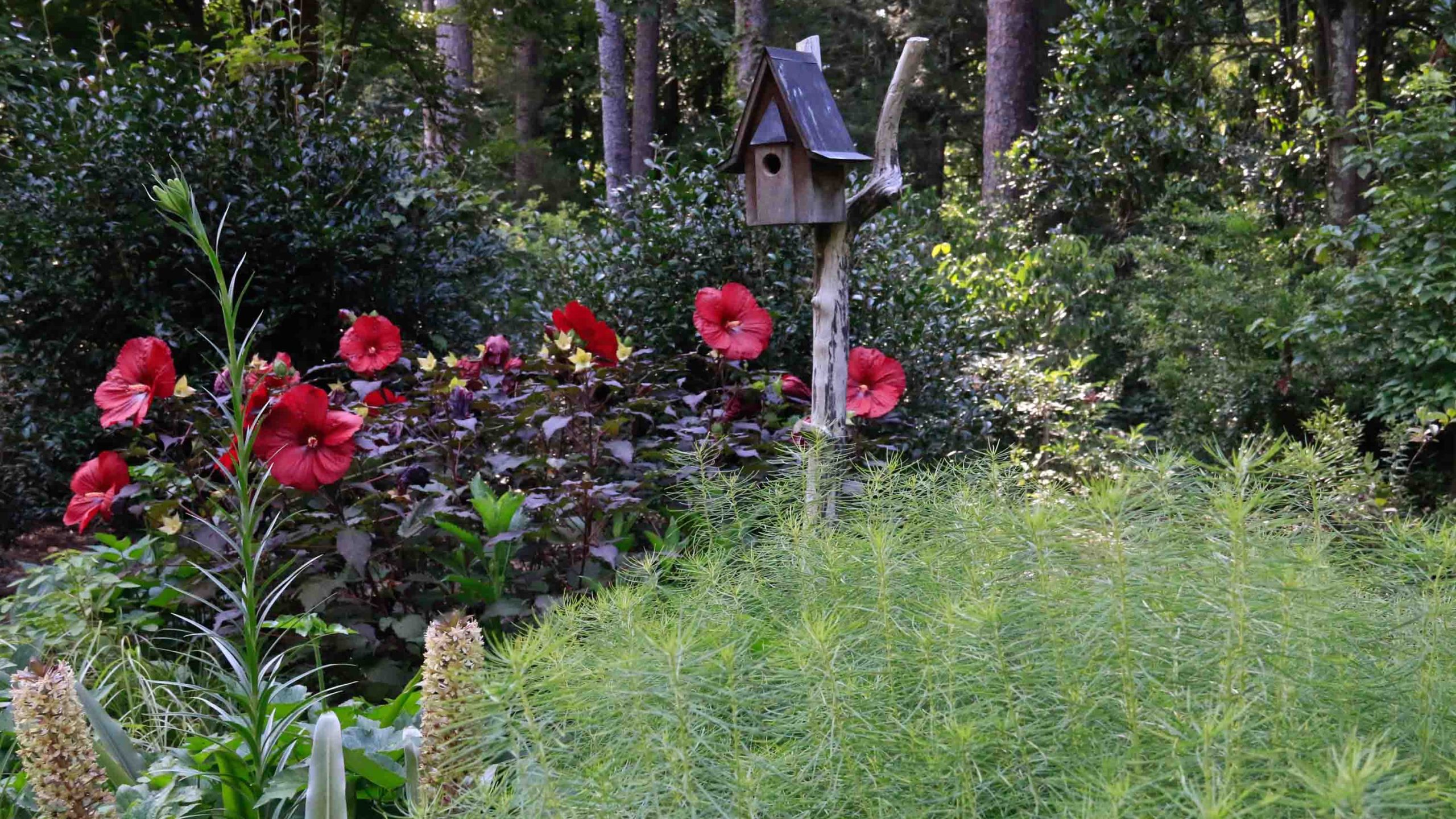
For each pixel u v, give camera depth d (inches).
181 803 78.4
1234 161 377.7
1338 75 331.0
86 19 337.1
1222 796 39.9
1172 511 62.1
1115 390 340.8
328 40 314.5
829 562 68.5
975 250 392.8
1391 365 262.8
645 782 49.0
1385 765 37.4
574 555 130.3
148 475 129.7
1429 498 242.8
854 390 159.2
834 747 49.8
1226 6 387.2
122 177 215.5
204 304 223.5
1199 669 51.8
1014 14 462.9
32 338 222.2
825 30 733.9
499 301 259.9
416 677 93.9
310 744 85.7
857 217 136.9
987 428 199.9
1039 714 50.2
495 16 437.4
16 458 218.8
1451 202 239.3
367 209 231.3
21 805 83.4
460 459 140.3
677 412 162.1
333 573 126.2
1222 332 303.6
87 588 123.0
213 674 119.7
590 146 879.1
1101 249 389.4
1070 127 384.8
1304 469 67.5
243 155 223.1
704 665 51.7
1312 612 51.1
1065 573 57.7
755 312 159.6
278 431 118.5
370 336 153.4
